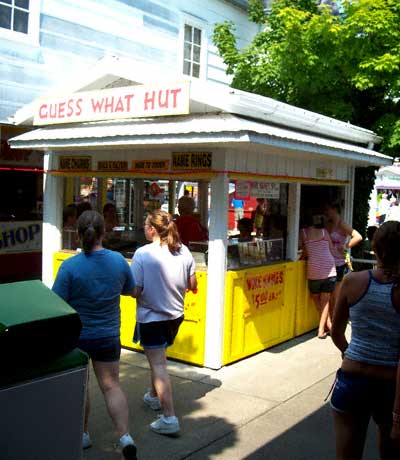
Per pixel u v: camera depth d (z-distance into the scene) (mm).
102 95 5730
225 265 5570
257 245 6215
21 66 7855
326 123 6492
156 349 4176
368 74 8367
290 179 6434
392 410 2898
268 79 9383
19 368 2381
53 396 2475
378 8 8383
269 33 9844
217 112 5273
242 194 6035
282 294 6555
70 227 6793
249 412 4621
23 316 2408
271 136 4957
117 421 3562
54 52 8328
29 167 10039
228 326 5656
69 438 2551
